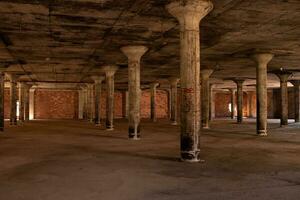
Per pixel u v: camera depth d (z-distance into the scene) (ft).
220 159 40.98
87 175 31.50
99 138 69.10
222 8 42.55
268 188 26.25
